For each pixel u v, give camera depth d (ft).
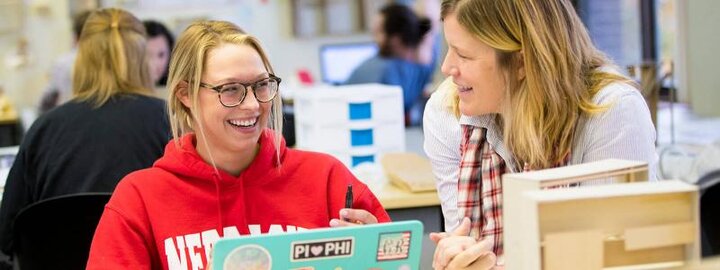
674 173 9.76
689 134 12.02
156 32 13.07
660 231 3.67
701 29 12.67
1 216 8.87
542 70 5.53
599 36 15.87
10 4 23.06
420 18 18.10
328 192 5.92
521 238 3.65
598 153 5.75
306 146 10.84
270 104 5.56
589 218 3.61
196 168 5.64
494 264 5.31
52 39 23.31
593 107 5.69
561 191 3.64
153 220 5.60
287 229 5.75
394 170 9.52
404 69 17.78
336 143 10.28
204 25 5.62
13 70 23.21
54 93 17.67
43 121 8.82
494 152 6.22
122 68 8.84
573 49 5.71
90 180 8.64
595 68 5.96
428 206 9.02
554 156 5.80
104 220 5.60
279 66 25.22
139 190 5.67
